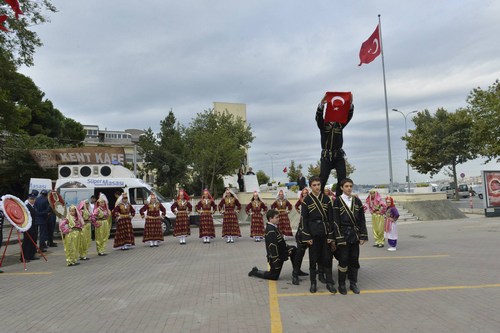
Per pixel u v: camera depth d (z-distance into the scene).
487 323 4.93
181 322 5.32
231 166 38.69
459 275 7.75
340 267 6.65
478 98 27.48
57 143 35.97
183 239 14.38
